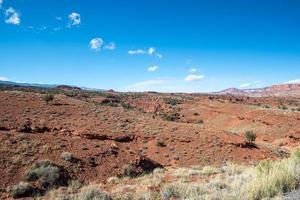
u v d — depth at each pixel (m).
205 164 31.77
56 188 18.73
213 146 37.91
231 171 20.75
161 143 36.53
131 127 43.00
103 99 92.38
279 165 12.43
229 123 79.94
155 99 122.25
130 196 12.81
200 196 10.60
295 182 10.37
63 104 54.09
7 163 20.73
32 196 17.19
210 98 138.25
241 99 141.62
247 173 15.95
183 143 37.88
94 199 13.37
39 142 25.34
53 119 42.41
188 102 113.44
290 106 122.88
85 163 23.55
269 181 9.84
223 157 34.88
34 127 32.84
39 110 46.81
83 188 18.47
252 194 9.20
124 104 98.12
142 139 37.56
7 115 40.56
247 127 72.81
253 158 36.72
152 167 27.11
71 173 21.44
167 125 46.78
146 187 15.60
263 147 43.72
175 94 161.12
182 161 32.34
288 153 43.97
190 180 18.52
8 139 24.77
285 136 62.47
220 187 13.31
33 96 56.06
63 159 23.06
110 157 25.69
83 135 33.69
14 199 16.59
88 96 97.62
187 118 88.75
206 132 44.19
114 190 16.31
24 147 23.69
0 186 17.91
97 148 26.77
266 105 123.56
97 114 50.31
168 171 25.47
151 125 45.53
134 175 23.86
